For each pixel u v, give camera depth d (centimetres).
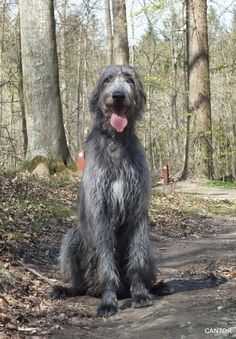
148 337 443
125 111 543
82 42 3841
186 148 2192
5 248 740
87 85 3981
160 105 4612
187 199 1559
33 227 891
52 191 1238
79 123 3953
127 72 561
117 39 2352
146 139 4159
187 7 2178
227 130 4275
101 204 540
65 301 579
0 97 2762
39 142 1490
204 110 2158
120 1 2338
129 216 552
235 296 543
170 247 939
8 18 2850
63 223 983
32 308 544
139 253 551
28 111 1504
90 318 523
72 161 1530
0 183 1176
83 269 588
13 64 2880
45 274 682
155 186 1923
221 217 1345
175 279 667
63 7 3166
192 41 2156
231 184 2038
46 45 1498
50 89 1502
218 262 784
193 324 452
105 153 543
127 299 576
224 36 3450
